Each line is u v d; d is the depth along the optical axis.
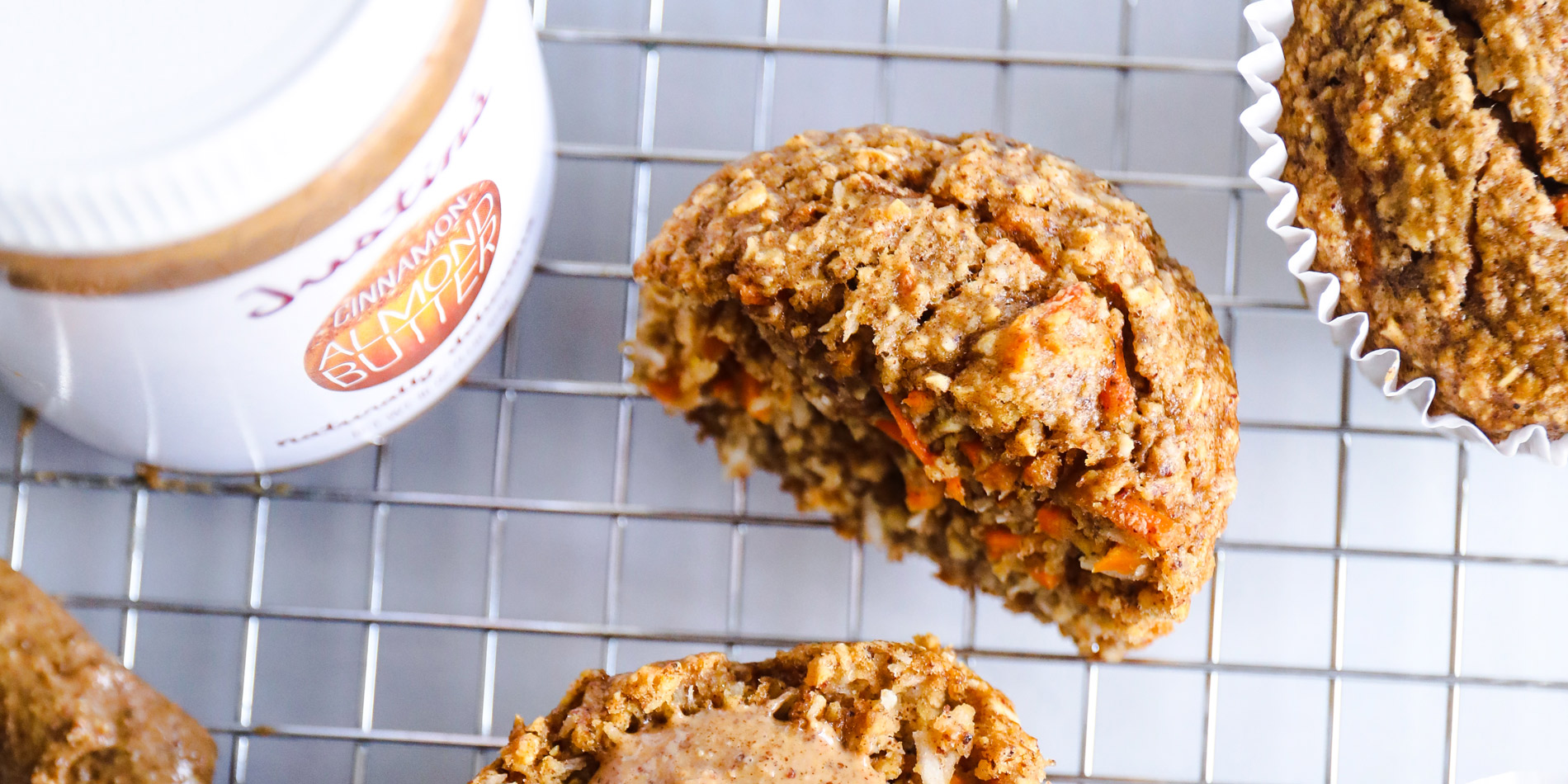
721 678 0.32
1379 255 0.33
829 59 0.36
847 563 0.36
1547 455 0.33
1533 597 0.36
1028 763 0.31
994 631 0.36
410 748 0.36
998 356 0.31
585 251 0.36
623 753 0.31
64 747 0.32
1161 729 0.36
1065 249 0.32
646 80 0.36
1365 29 0.32
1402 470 0.36
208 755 0.34
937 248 0.31
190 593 0.36
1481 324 0.32
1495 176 0.32
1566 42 0.32
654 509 0.35
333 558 0.36
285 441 0.31
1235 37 0.36
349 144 0.28
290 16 0.28
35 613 0.33
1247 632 0.36
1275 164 0.33
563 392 0.35
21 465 0.35
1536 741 0.36
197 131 0.28
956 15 0.36
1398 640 0.36
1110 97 0.36
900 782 0.31
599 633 0.35
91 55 0.28
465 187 0.30
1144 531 0.32
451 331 0.31
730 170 0.32
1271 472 0.36
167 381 0.30
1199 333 0.32
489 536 0.36
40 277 0.28
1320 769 0.36
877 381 0.32
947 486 0.32
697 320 0.33
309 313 0.29
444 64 0.29
